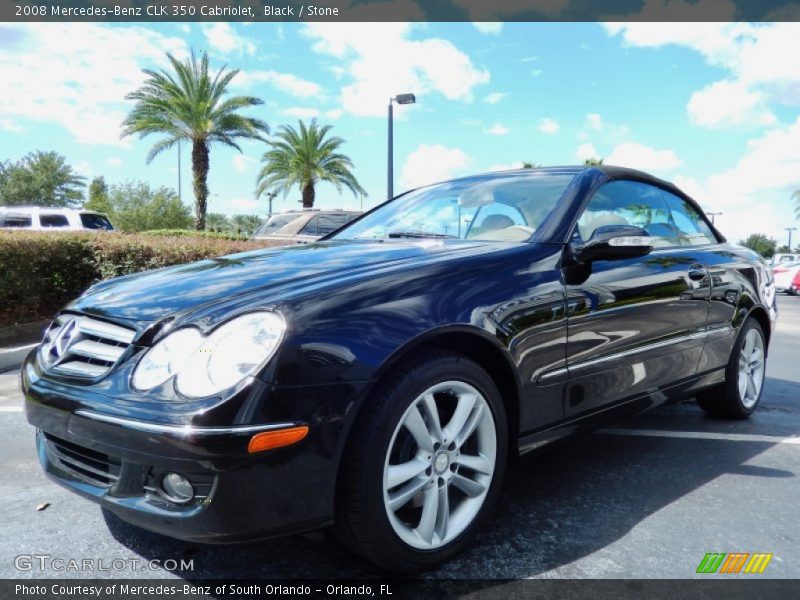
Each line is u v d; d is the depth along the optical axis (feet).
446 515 6.91
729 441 11.58
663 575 6.84
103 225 57.62
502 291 7.49
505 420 7.54
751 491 9.21
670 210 11.69
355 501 6.14
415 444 6.73
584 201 9.29
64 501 8.68
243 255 9.22
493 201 10.09
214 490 5.56
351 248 8.84
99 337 6.75
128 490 6.07
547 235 8.68
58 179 163.02
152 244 25.66
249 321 6.01
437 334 6.67
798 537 7.78
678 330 10.34
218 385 5.68
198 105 81.97
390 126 48.98
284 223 43.09
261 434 5.57
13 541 7.52
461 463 7.11
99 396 6.12
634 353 9.33
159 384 5.91
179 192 127.54
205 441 5.46
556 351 8.03
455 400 7.18
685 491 9.18
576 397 8.44
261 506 5.69
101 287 8.18
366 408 6.22
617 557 7.20
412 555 6.53
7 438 11.41
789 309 46.26
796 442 11.57
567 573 6.85
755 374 13.34
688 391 11.12
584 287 8.45
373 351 6.18
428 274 7.14
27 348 18.84
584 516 8.28
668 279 10.03
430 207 10.95
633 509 8.52
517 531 7.82
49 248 23.49
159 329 6.32
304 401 5.80
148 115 82.23
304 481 5.83
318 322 6.08
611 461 10.42
